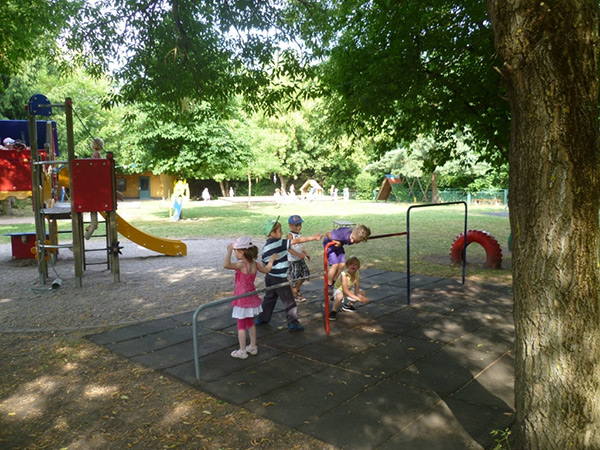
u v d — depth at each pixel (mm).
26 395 4109
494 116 8922
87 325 6211
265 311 5988
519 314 2721
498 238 15430
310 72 10953
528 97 2531
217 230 18547
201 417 3660
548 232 2531
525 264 2648
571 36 2395
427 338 5465
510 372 4438
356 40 9320
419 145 34969
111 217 8906
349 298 6688
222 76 10742
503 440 3223
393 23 8180
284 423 3537
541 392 2602
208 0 10047
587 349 2516
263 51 10602
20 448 3268
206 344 5352
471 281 8711
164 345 5352
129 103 10969
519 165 2643
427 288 8141
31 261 11766
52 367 4750
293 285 7289
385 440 3270
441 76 8562
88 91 38875
